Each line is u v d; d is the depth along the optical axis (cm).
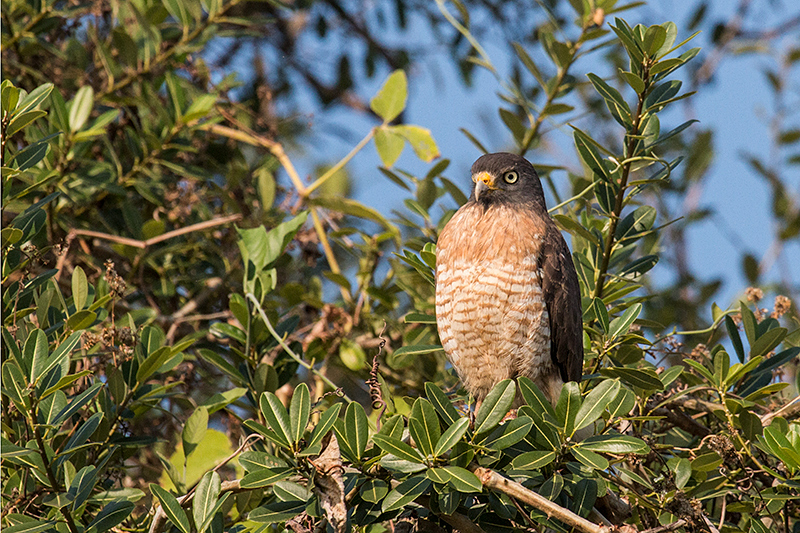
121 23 1109
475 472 618
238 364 937
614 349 787
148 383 858
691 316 1269
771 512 717
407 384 998
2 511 632
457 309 853
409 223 1011
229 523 752
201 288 1085
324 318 1000
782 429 721
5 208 823
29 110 681
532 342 850
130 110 1089
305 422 610
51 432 664
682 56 751
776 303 863
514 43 1011
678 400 837
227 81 1148
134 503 677
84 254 992
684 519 634
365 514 623
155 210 1072
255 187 1114
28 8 1029
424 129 1062
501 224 852
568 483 650
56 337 721
